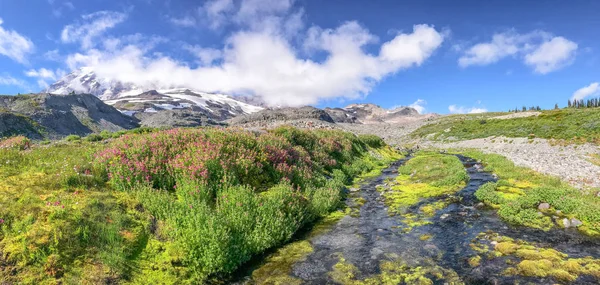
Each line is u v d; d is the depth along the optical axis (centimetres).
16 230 712
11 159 1148
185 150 1382
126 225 862
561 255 891
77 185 991
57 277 662
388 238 1088
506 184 1672
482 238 1048
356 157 2864
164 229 885
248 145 1619
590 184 1623
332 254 963
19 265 654
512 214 1221
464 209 1366
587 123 3750
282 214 1117
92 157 1272
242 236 940
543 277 782
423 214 1342
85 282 667
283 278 823
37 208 795
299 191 1422
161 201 993
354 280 809
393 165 3017
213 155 1279
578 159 2503
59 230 747
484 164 2677
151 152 1303
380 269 862
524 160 2597
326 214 1357
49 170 1072
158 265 776
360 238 1094
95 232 790
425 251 970
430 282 788
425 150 5328
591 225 1072
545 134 3981
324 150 2417
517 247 945
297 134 2367
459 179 1859
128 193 1038
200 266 816
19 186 902
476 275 812
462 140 5978
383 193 1748
